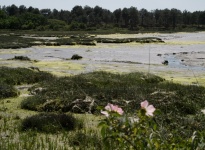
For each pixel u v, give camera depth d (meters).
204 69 31.61
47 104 14.63
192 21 178.25
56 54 46.12
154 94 15.41
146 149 4.53
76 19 171.38
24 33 109.69
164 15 167.00
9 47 54.88
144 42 70.00
